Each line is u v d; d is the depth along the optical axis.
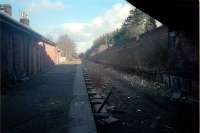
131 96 10.83
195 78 9.02
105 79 19.38
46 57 29.31
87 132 4.96
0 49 12.24
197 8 7.29
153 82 13.73
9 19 12.01
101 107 8.11
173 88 10.92
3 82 12.48
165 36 12.34
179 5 7.56
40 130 5.30
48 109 7.42
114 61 30.42
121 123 6.71
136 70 18.23
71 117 6.28
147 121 6.82
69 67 34.22
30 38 19.73
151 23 29.59
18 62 15.80
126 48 22.69
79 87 12.81
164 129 6.07
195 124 6.20
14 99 9.34
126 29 35.66
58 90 11.79
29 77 18.27
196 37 8.87
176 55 10.89
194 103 8.23
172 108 8.06
